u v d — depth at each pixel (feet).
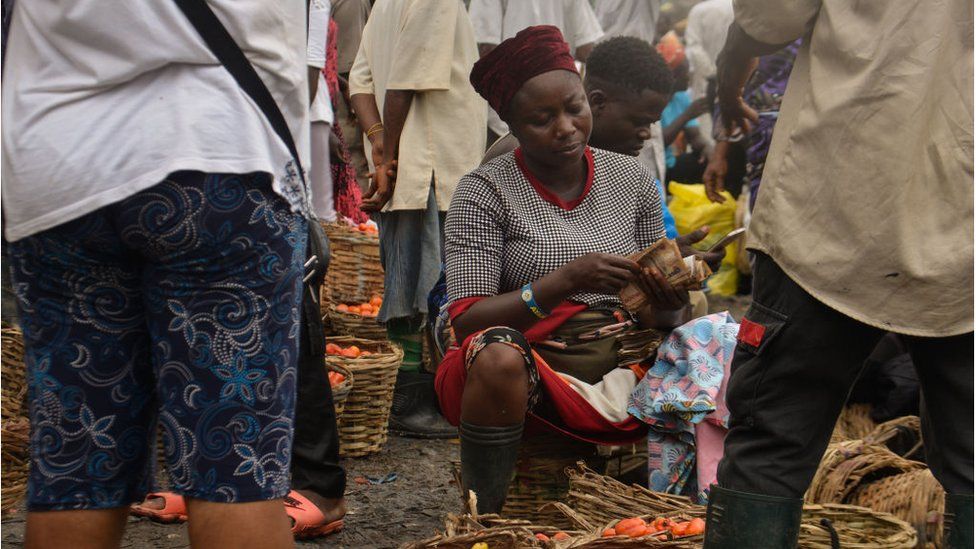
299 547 10.08
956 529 6.63
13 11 5.55
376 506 11.57
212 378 5.51
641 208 10.66
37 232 5.42
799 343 6.78
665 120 27.25
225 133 5.36
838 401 6.94
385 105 13.67
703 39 26.89
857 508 9.03
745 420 7.05
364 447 13.43
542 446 10.09
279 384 5.65
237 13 5.39
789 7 6.97
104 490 5.86
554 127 9.74
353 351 13.88
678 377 9.71
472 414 9.24
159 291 5.53
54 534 5.79
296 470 10.19
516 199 10.04
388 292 14.11
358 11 18.69
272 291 5.58
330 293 16.60
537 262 9.92
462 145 13.75
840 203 6.54
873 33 6.49
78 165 5.28
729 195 24.40
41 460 5.79
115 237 5.48
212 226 5.36
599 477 9.45
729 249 24.30
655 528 8.43
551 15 16.81
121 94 5.36
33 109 5.37
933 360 6.67
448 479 12.69
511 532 8.00
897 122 6.39
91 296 5.68
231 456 5.53
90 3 5.26
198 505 5.57
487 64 9.87
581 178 10.33
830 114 6.59
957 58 6.40
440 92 13.67
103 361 5.76
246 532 5.54
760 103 18.97
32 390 5.82
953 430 6.66
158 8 5.30
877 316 6.51
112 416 5.82
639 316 10.36
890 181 6.40
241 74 5.44
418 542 8.08
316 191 14.71
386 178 13.75
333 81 16.56
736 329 9.93
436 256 13.87
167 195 5.31
